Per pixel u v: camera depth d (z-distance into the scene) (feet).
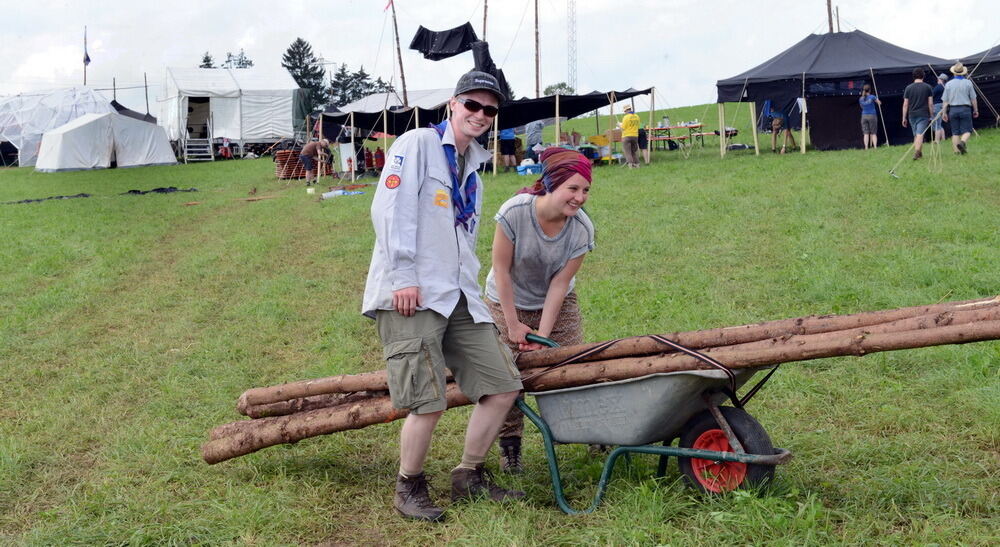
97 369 20.95
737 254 30.30
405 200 11.28
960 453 12.57
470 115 11.64
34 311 27.99
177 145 148.97
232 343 23.15
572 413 11.73
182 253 40.68
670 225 37.09
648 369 11.32
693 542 10.20
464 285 11.62
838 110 69.87
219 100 145.28
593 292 25.71
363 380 13.50
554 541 10.78
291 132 148.46
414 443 11.75
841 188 43.01
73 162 123.95
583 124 146.20
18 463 14.55
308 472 13.76
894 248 28.86
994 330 9.51
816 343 10.48
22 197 81.10
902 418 14.11
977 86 70.79
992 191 38.75
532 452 14.30
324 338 23.09
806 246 30.27
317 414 13.70
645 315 22.68
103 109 157.07
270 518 11.95
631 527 10.63
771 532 10.17
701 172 58.95
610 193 50.37
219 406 17.62
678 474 12.30
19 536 11.88
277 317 26.02
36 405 18.33
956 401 14.66
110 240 45.09
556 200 12.13
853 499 11.18
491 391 11.79
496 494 12.17
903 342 10.00
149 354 22.35
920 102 52.39
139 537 11.39
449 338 11.85
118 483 13.53
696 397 11.16
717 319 21.74
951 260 25.89
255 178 95.86
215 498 12.73
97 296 30.66
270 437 13.75
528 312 13.35
